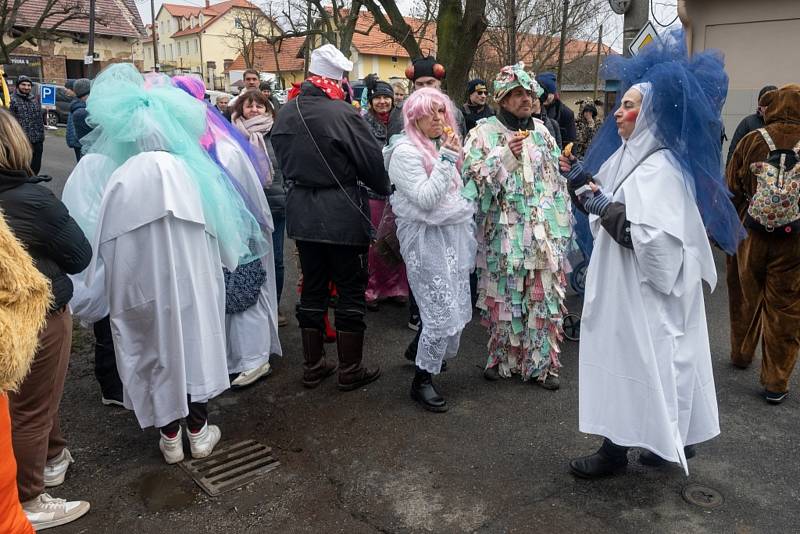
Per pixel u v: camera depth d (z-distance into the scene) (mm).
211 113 3727
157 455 3307
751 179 3893
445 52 9680
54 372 2631
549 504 2861
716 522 2725
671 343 2672
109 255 2932
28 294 1793
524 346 4031
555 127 6121
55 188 11023
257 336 3938
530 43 24016
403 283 5641
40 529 2697
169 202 2859
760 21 8328
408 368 4363
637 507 2832
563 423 3592
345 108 3674
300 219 3762
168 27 74438
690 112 2568
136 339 3016
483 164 3697
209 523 2768
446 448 3342
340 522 2768
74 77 33500
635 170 2684
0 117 2393
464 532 2684
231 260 3230
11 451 1875
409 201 3496
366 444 3395
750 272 3922
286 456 3291
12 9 26094
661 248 2539
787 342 3717
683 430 2754
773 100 3797
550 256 3836
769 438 3420
